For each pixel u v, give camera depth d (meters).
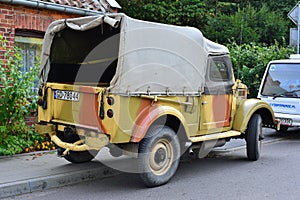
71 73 7.14
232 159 8.64
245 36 18.59
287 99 11.38
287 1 23.62
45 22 8.98
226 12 22.23
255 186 6.59
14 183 5.97
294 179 7.02
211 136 7.26
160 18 17.19
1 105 7.70
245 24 18.88
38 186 6.19
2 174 6.46
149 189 6.36
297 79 11.46
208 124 7.31
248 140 8.32
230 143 10.30
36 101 8.03
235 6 22.31
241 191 6.31
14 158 7.57
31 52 9.02
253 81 13.70
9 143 7.75
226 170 7.66
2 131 7.62
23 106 7.97
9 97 7.69
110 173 7.09
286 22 20.58
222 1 22.92
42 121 6.80
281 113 11.45
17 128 8.01
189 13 17.77
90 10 9.54
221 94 7.57
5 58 8.29
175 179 6.96
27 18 8.70
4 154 7.65
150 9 16.52
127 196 6.00
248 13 19.80
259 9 22.08
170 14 17.12
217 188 6.46
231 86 7.84
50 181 6.32
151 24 6.13
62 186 6.46
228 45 15.06
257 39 18.66
